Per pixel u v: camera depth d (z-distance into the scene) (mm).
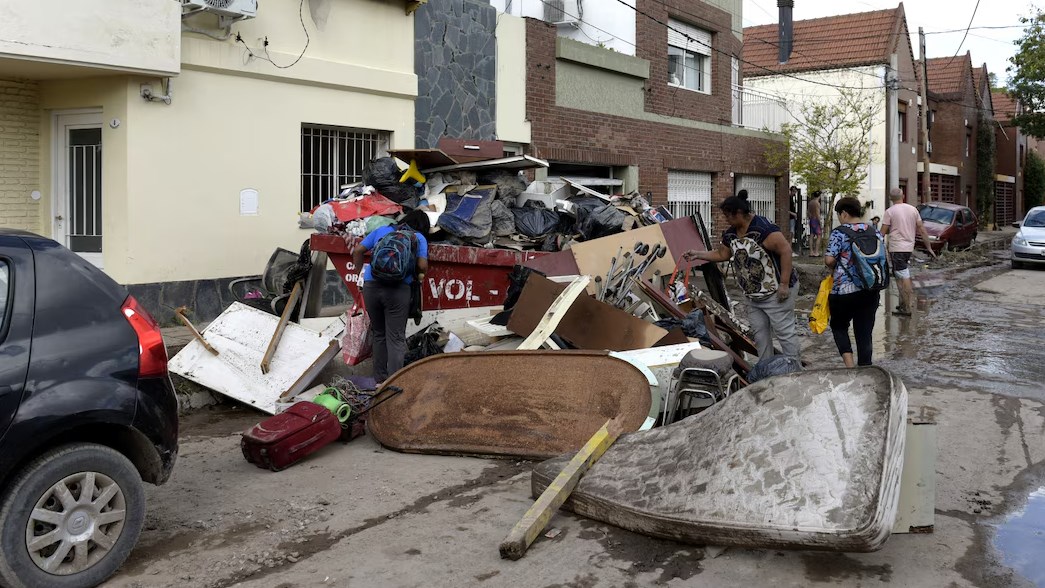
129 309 4254
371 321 7449
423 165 10344
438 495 5199
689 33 20734
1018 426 6633
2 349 3764
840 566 4125
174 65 9859
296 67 11570
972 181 44375
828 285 7887
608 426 5312
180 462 5887
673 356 6512
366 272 7402
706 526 4133
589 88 16938
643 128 18656
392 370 7332
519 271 8312
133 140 10008
